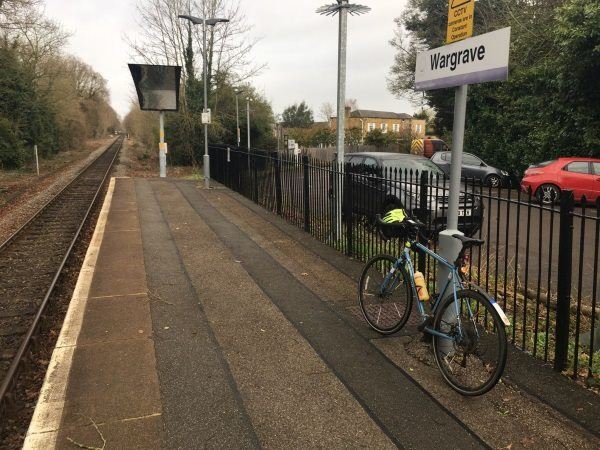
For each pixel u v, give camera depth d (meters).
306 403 3.44
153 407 3.39
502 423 3.18
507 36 3.20
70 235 10.43
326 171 8.20
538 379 3.70
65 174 25.89
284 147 41.12
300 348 4.29
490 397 3.48
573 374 3.74
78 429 3.15
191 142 30.36
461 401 3.44
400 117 87.50
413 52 34.94
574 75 15.84
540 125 18.78
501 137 22.12
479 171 19.12
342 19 8.12
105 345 4.36
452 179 4.03
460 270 3.77
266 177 12.17
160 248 7.96
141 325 4.80
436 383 3.68
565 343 3.77
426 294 4.09
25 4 25.30
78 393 3.57
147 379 3.77
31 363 4.56
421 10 34.47
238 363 4.03
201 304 5.39
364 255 7.13
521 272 7.12
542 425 3.15
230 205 12.87
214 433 3.11
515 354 4.14
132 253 7.62
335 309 5.21
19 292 6.74
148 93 22.09
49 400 3.47
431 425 3.18
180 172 27.61
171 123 30.59
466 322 3.60
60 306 6.23
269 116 40.50
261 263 7.04
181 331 4.66
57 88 43.81
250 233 9.16
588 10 14.49
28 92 34.78
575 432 3.08
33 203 15.25
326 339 4.46
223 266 6.89
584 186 14.11
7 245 9.31
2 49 30.62
